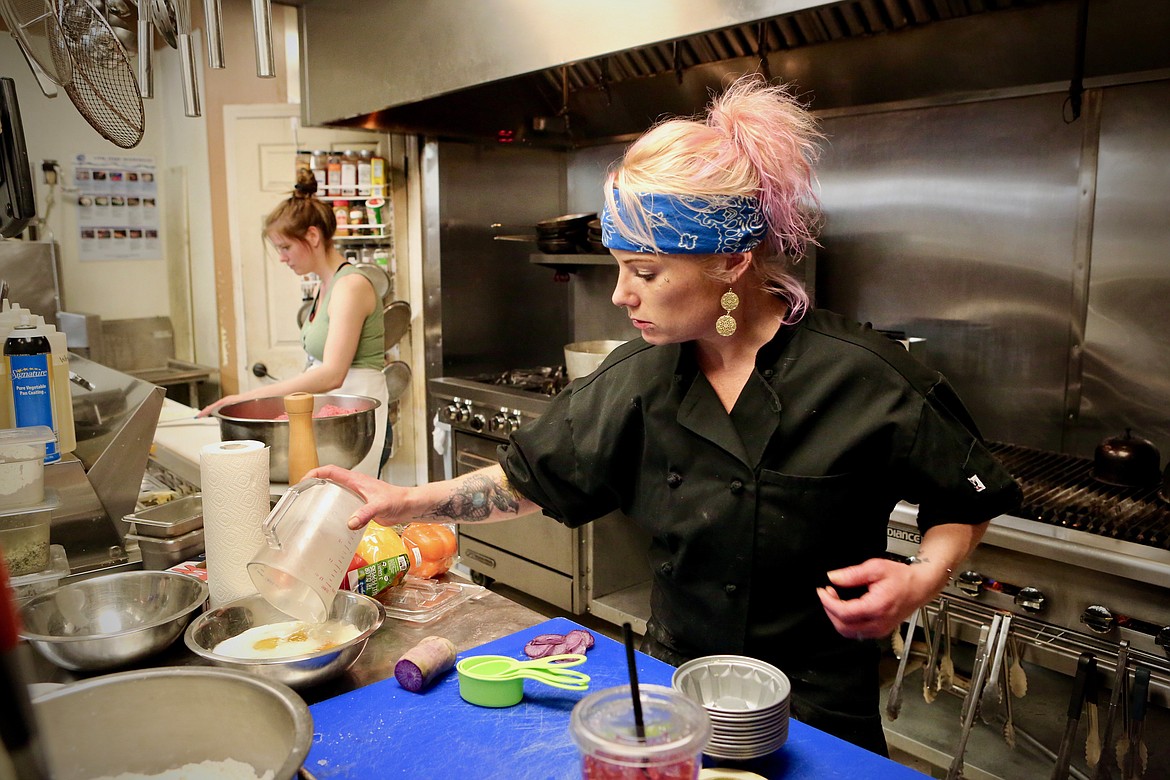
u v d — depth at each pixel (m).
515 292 4.32
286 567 1.16
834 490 1.28
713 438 1.32
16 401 1.65
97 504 1.67
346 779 1.03
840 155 3.12
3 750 0.60
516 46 2.84
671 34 2.37
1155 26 2.31
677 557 1.39
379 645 1.37
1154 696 1.88
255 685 0.96
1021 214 2.71
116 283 5.41
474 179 4.08
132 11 2.00
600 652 1.33
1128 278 2.52
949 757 2.22
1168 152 2.39
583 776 0.86
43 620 1.30
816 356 1.30
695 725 0.85
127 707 0.98
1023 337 2.76
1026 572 2.07
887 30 2.82
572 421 1.48
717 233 1.18
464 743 1.10
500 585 3.94
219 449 1.40
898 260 3.03
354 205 4.34
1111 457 2.32
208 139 4.76
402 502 1.39
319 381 2.83
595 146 4.16
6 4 1.73
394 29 3.34
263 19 1.56
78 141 5.16
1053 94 2.59
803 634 1.35
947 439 1.26
